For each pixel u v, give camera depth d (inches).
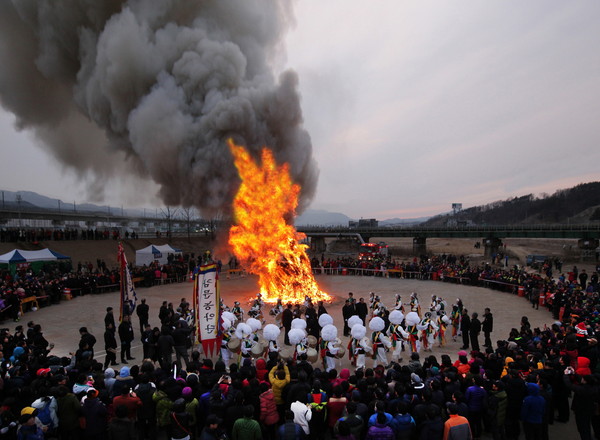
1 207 2822.3
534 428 281.7
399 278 1353.3
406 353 556.4
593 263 1862.7
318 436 275.6
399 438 241.0
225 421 256.7
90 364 342.3
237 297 985.5
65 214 2992.1
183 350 473.4
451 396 285.6
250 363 360.8
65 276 1071.6
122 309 588.7
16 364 345.4
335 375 305.0
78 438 267.9
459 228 2426.2
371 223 3339.1
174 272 1255.5
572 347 372.2
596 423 307.0
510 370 309.1
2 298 739.4
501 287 1080.8
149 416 286.7
